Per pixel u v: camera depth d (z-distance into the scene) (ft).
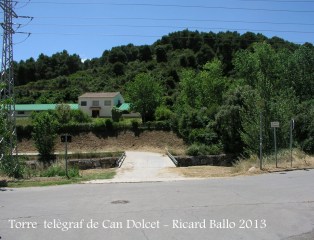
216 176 66.54
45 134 149.07
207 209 35.14
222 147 143.33
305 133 92.79
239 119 140.26
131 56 469.57
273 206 36.17
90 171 101.60
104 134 186.50
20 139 179.63
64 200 42.06
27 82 465.47
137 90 221.66
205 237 26.43
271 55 194.70
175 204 37.70
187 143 172.96
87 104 305.12
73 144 179.22
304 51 177.17
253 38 309.22
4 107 72.13
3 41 87.86
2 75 87.35
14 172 71.46
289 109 96.27
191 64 366.84
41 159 144.56
